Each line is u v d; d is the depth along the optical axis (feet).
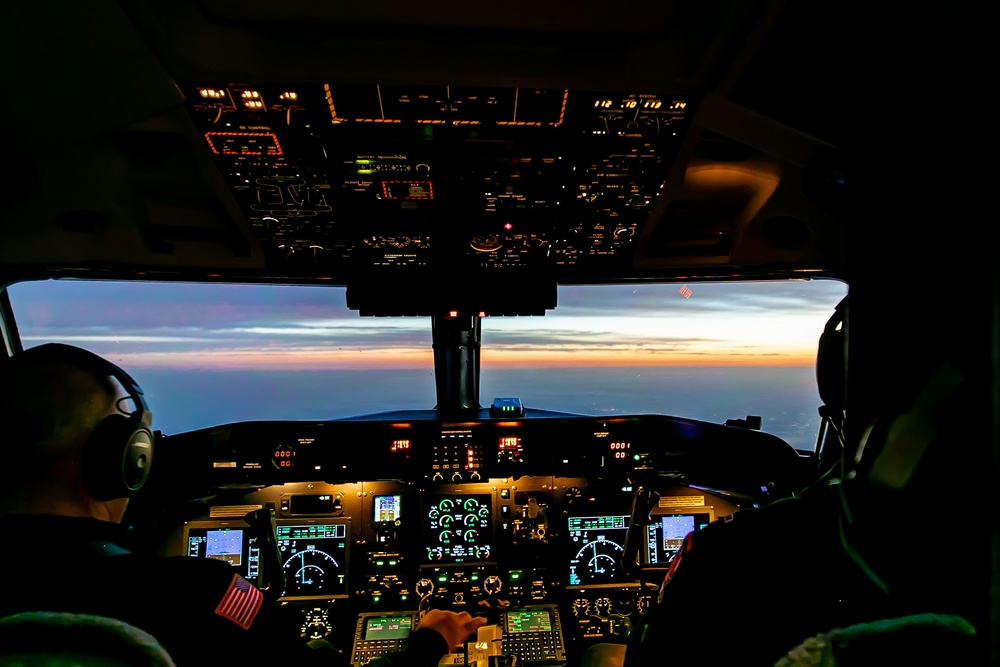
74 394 3.65
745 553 3.26
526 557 10.19
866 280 3.26
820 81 5.91
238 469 9.99
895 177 3.24
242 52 6.11
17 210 8.30
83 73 6.13
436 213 8.55
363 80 6.45
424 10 5.77
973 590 2.53
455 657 8.94
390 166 7.74
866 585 2.81
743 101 6.53
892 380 2.98
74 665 3.08
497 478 10.35
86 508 3.72
